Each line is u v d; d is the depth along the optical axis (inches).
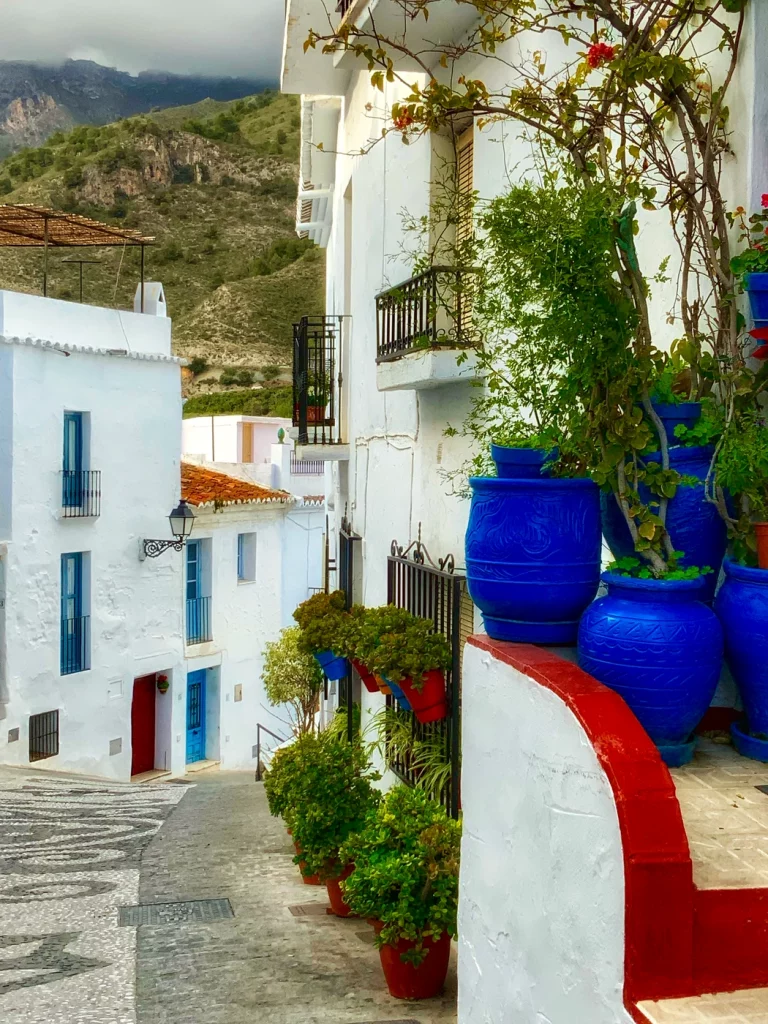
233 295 2664.9
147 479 807.7
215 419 1381.6
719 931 104.8
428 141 318.0
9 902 316.2
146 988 232.4
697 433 154.5
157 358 803.4
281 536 972.6
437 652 281.9
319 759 305.1
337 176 582.2
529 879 127.4
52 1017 212.8
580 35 224.2
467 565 154.1
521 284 147.8
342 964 252.4
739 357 159.6
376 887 218.5
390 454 384.2
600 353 144.1
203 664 873.5
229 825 475.2
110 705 781.3
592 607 141.6
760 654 142.2
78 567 759.7
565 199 147.3
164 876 358.9
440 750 295.3
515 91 197.9
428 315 278.7
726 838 118.6
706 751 152.2
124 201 3565.5
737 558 153.8
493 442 157.6
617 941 103.4
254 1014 213.6
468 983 154.0
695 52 178.7
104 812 512.4
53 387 719.1
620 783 104.7
